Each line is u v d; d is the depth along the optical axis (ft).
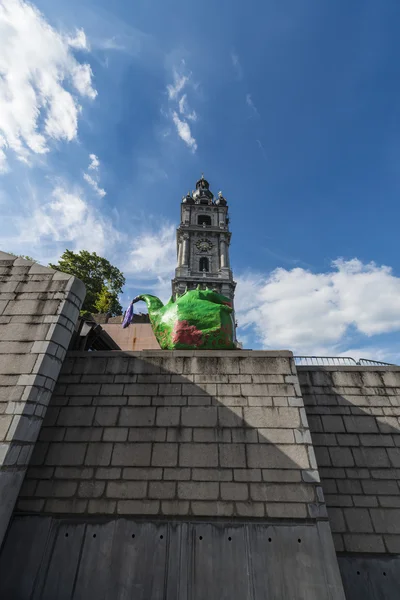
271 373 18.37
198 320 21.65
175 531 14.28
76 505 14.88
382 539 16.38
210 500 14.80
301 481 15.11
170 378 18.48
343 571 15.61
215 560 13.60
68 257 98.94
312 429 19.88
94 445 16.48
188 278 143.23
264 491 14.93
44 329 16.96
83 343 23.21
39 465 15.92
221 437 16.44
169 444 16.38
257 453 15.90
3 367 15.75
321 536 13.89
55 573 13.55
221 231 164.76
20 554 13.91
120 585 13.23
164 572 13.42
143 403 17.72
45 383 16.01
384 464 18.61
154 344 55.26
